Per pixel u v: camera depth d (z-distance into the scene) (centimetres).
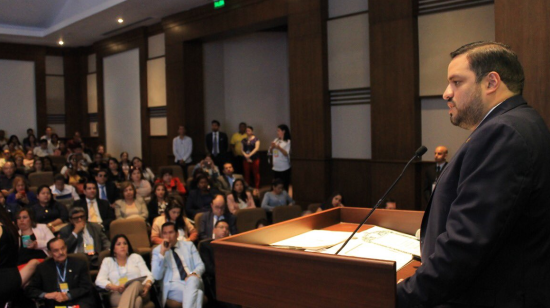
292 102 743
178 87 977
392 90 617
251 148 919
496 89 107
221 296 121
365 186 675
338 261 102
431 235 110
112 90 1234
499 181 95
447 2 570
